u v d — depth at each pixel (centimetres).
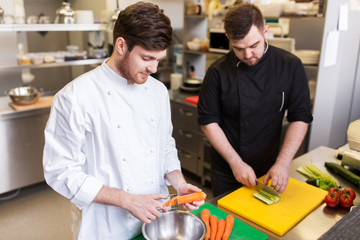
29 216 270
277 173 151
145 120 119
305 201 142
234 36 148
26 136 288
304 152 288
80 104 107
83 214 116
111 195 107
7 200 293
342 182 163
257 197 144
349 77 322
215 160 192
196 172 328
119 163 114
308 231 124
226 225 120
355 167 170
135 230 124
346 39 296
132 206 106
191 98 320
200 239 104
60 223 261
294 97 175
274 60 172
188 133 323
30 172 299
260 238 117
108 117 111
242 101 173
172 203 114
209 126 180
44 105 293
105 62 114
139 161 119
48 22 317
